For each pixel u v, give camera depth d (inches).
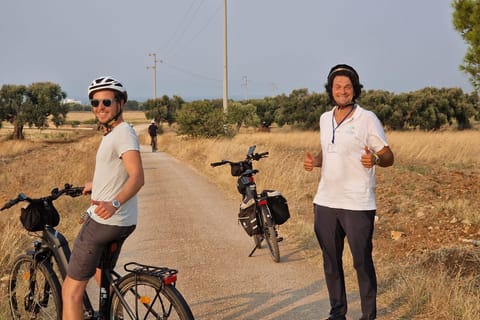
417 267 215.8
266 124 2659.9
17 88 1979.6
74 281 127.3
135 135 125.7
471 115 2044.8
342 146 151.5
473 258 215.6
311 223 323.6
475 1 458.3
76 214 354.6
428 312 172.6
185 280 221.0
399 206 352.8
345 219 151.9
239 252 264.5
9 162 893.2
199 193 470.0
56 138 2021.4
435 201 356.2
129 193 119.0
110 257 131.0
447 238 273.7
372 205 152.0
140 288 148.6
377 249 265.9
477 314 159.6
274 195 244.7
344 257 229.8
